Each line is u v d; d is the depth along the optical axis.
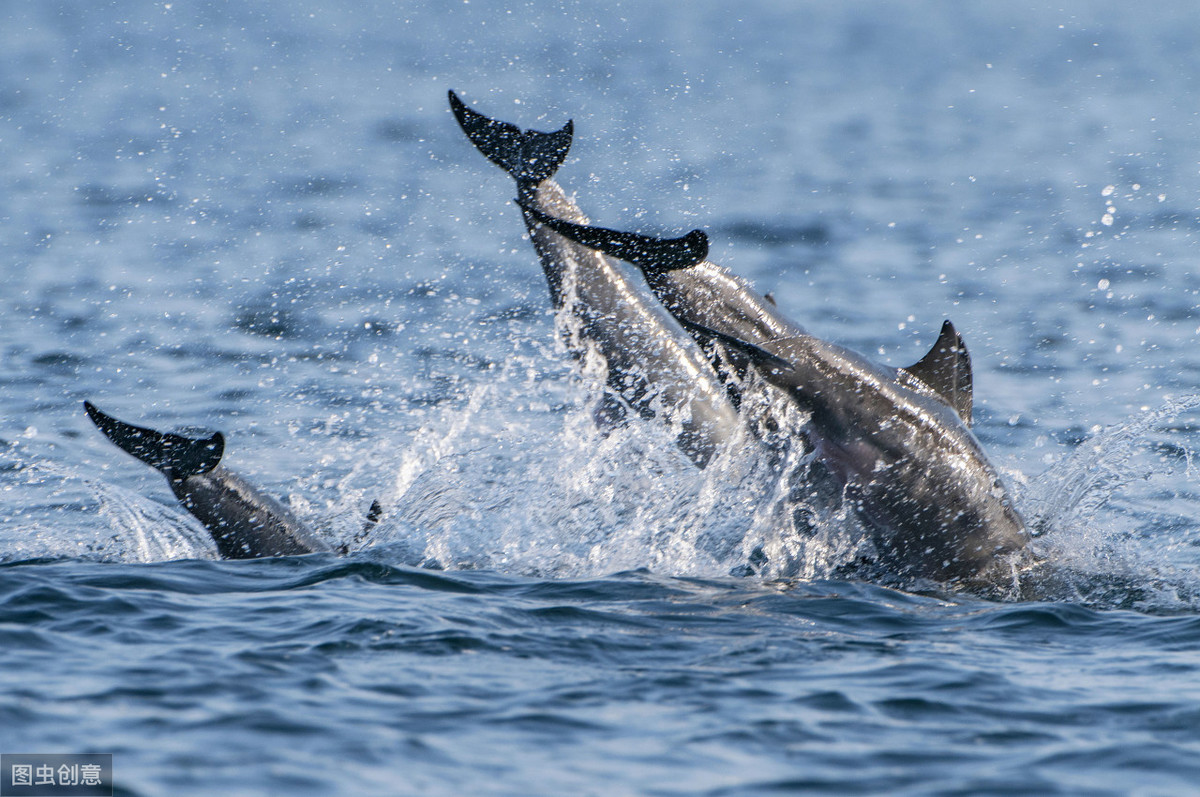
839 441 44.06
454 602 37.03
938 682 31.02
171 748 25.52
